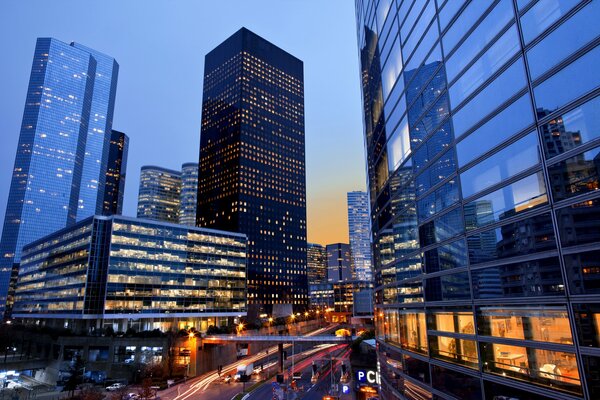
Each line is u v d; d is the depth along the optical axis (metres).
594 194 12.00
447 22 21.38
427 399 22.02
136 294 130.12
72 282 131.62
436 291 21.41
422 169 24.00
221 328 143.50
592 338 11.75
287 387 81.44
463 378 18.27
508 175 15.89
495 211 16.62
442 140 21.45
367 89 40.16
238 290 162.25
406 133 26.89
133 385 94.50
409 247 25.73
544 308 13.64
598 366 11.44
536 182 14.38
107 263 126.50
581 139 12.56
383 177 32.84
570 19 13.15
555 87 13.68
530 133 14.77
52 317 138.50
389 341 30.36
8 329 145.12
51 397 88.50
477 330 17.39
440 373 20.47
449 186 20.50
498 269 16.25
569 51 13.15
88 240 128.50
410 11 26.88
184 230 148.62
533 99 14.66
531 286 14.32
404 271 26.53
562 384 12.69
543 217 13.95
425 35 24.19
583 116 12.52
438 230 21.52
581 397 11.94
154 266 136.62
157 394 84.62
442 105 21.61
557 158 13.44
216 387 90.62
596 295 11.73
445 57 21.45
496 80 16.89
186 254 147.12
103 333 115.25
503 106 16.36
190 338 110.56
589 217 12.15
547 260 13.64
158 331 115.00
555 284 13.23
